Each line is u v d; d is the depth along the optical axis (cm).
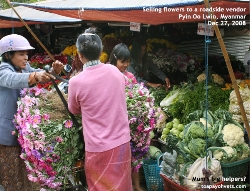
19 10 830
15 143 314
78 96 257
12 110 308
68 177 290
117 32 662
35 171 286
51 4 642
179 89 473
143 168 391
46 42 906
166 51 654
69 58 703
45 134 276
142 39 539
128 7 355
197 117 383
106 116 255
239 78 547
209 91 430
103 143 252
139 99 306
